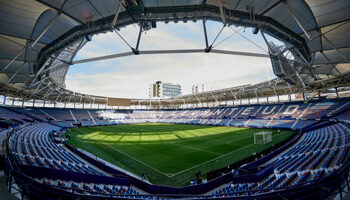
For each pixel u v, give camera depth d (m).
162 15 14.28
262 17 14.43
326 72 27.94
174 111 87.56
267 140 29.84
